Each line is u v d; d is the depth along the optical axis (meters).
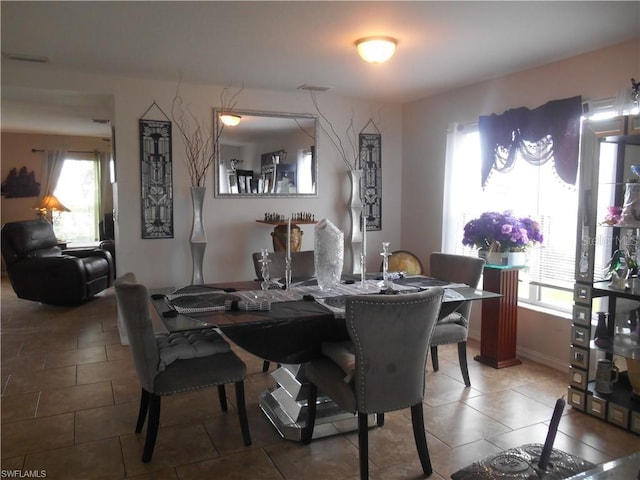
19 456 2.51
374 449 2.60
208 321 2.33
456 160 4.59
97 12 2.79
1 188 8.18
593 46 3.38
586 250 2.98
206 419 2.95
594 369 3.14
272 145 4.87
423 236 5.23
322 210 5.16
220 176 4.69
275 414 2.87
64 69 4.02
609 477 1.71
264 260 3.02
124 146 4.34
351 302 2.08
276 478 2.33
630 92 2.92
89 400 3.21
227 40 3.27
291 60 3.74
